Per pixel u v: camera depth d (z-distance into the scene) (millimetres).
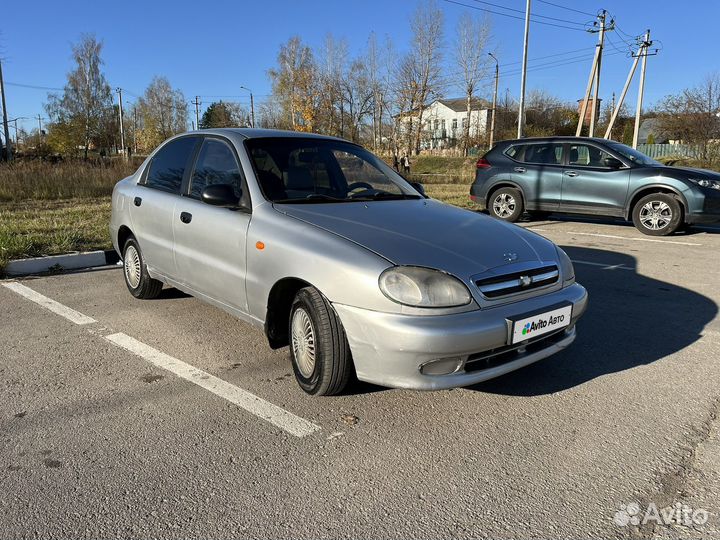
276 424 3018
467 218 3729
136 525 2225
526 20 23766
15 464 2615
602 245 8383
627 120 53562
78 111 60438
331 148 4445
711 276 6422
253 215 3621
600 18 26266
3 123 31266
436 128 64812
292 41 45562
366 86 46125
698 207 8852
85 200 13195
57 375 3602
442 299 2805
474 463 2684
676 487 2512
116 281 6012
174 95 70938
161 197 4594
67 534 2166
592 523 2275
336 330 3029
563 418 3119
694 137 29875
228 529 2211
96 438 2852
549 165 10180
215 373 3666
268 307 3459
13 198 13062
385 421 3066
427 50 41750
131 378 3574
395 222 3422
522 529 2234
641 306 5258
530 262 3205
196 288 4203
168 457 2693
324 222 3346
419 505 2373
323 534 2191
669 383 3572
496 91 46875
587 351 4113
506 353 3111
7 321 4648
